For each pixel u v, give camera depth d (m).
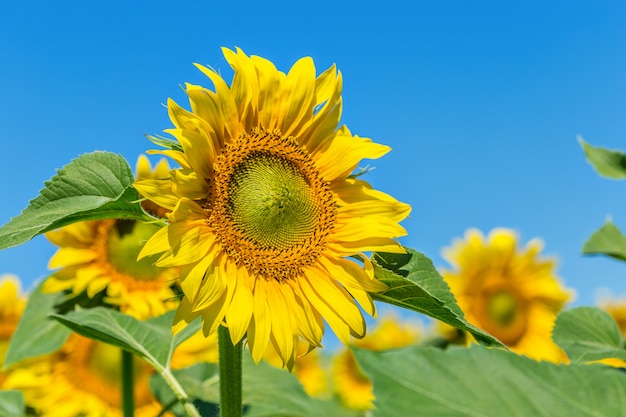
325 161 0.96
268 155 0.94
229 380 0.89
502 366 0.65
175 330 0.85
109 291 1.27
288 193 0.93
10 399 1.08
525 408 0.63
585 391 0.64
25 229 0.84
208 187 0.91
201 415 1.11
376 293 0.91
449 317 0.88
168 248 0.86
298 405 1.11
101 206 0.85
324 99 0.95
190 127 0.88
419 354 0.64
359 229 0.93
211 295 0.87
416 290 0.87
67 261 1.28
